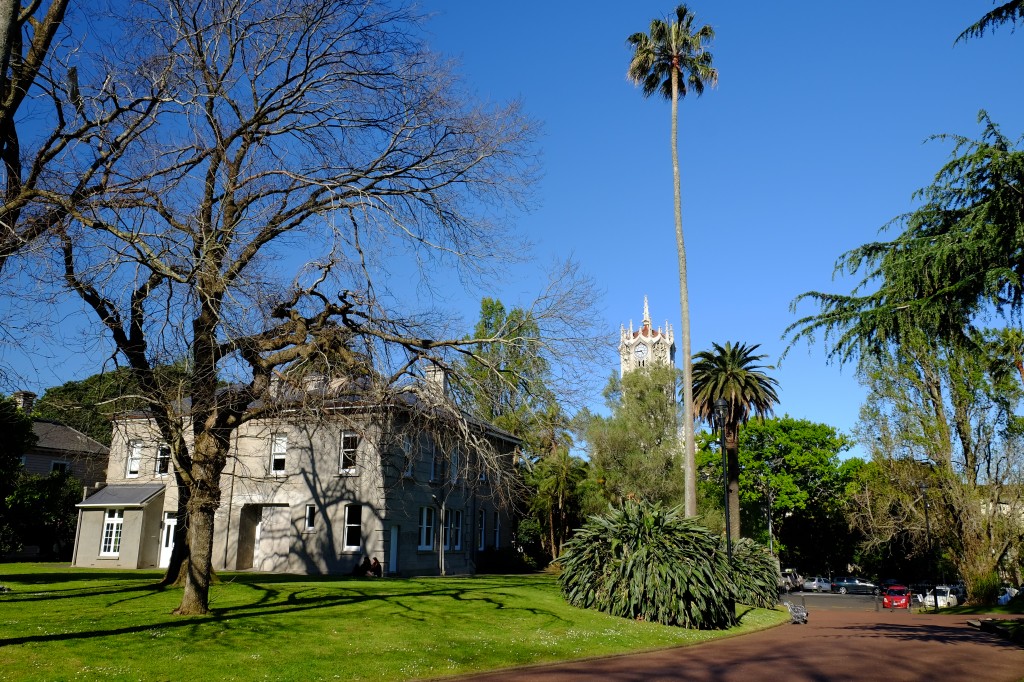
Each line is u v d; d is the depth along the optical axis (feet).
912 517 138.00
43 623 47.44
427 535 112.06
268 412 52.90
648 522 77.15
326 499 101.45
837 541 249.55
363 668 43.11
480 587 82.43
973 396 106.32
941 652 59.72
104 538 116.26
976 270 29.78
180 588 64.85
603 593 74.90
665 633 66.74
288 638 48.39
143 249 45.57
